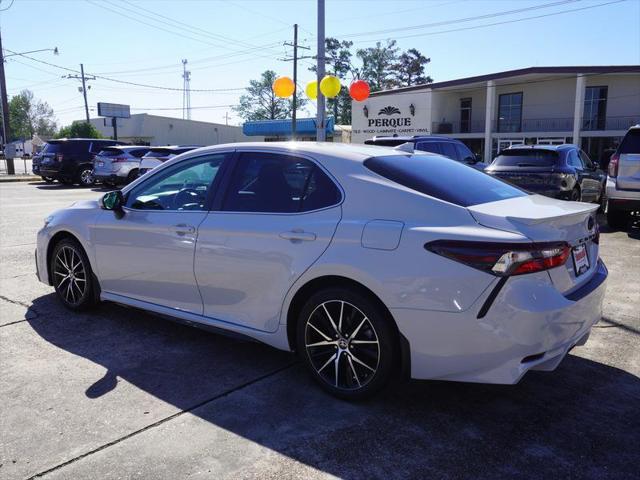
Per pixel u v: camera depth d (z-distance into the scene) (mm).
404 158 3797
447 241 2969
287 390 3566
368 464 2764
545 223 3025
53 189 19328
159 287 4273
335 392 3432
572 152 11523
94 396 3449
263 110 83875
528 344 2877
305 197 3578
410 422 3172
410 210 3199
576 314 3096
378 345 3211
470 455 2848
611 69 30500
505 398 3469
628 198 9484
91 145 21031
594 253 3635
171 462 2754
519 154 11328
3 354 4098
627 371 3871
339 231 3305
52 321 4836
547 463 2777
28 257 7387
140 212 4379
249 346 4324
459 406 3367
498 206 3289
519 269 2873
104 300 4809
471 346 2939
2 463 2727
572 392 3553
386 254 3117
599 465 2762
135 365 3936
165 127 59969
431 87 36500
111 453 2826
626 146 9547
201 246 3918
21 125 121875
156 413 3246
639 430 3100
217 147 4160
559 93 34281
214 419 3186
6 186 20609
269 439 2980
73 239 4922
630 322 4855
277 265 3539
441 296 2957
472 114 37906
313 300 3418
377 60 72500
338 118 72625
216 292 3910
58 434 3000
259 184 3822
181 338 4473
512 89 35906
